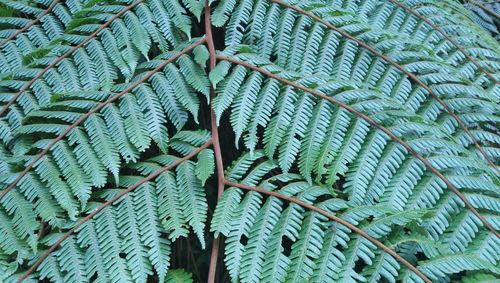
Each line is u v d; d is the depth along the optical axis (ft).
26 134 5.64
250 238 5.04
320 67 5.84
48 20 6.32
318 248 4.97
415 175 5.28
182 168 5.35
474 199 5.21
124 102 5.58
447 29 6.31
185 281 5.11
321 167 5.28
